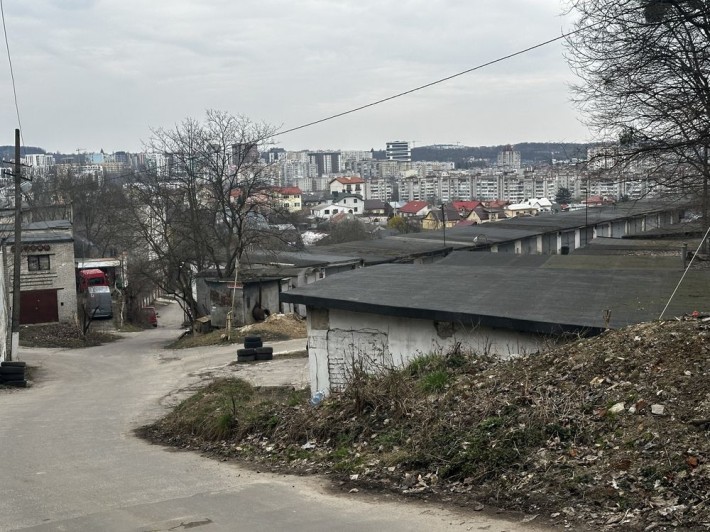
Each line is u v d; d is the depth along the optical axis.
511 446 7.39
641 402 7.42
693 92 18.61
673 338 8.65
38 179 75.38
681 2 17.36
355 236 80.38
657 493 6.01
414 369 11.07
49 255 45.72
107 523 6.81
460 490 6.98
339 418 9.79
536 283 16.09
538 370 9.18
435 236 50.41
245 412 12.20
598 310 12.50
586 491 6.32
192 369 26.80
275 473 8.65
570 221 57.31
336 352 15.02
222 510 7.01
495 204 141.12
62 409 18.06
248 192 41.62
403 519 6.29
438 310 12.95
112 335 46.69
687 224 40.12
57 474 9.51
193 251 43.28
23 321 45.34
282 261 42.94
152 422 15.03
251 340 28.09
